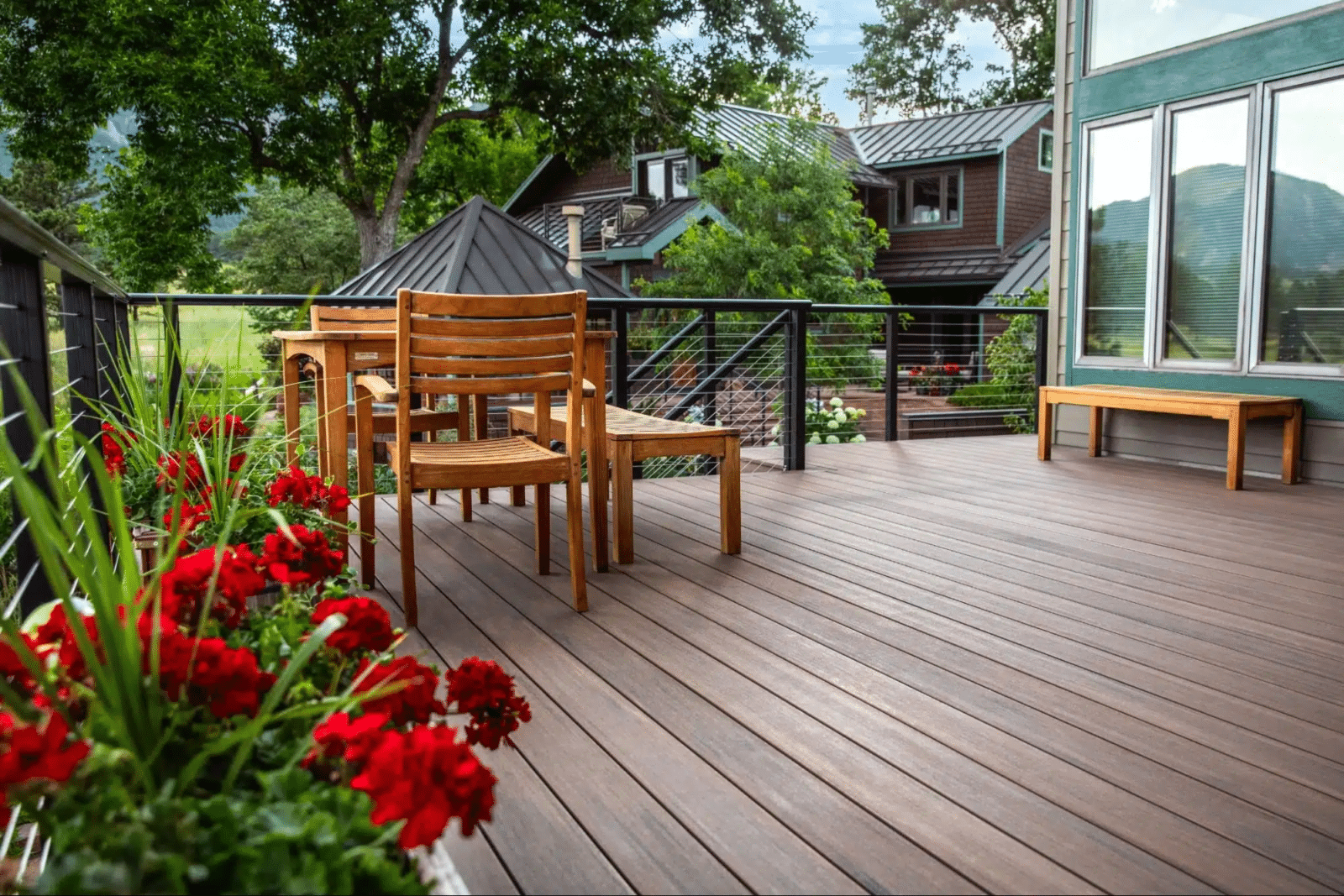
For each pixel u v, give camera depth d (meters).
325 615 1.35
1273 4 5.40
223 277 16.70
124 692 1.00
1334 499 4.79
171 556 1.04
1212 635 2.69
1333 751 1.97
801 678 2.36
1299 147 5.31
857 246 14.91
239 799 1.03
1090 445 6.32
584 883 1.50
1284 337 5.45
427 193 21.62
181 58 14.67
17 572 1.93
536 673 2.40
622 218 16.89
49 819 0.96
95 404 2.58
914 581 3.24
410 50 17.14
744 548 3.72
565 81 17.03
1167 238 6.02
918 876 1.52
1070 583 3.22
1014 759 1.93
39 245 1.88
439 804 0.96
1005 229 17.55
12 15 14.46
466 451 3.02
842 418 8.86
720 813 1.71
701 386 7.04
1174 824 1.68
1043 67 29.19
